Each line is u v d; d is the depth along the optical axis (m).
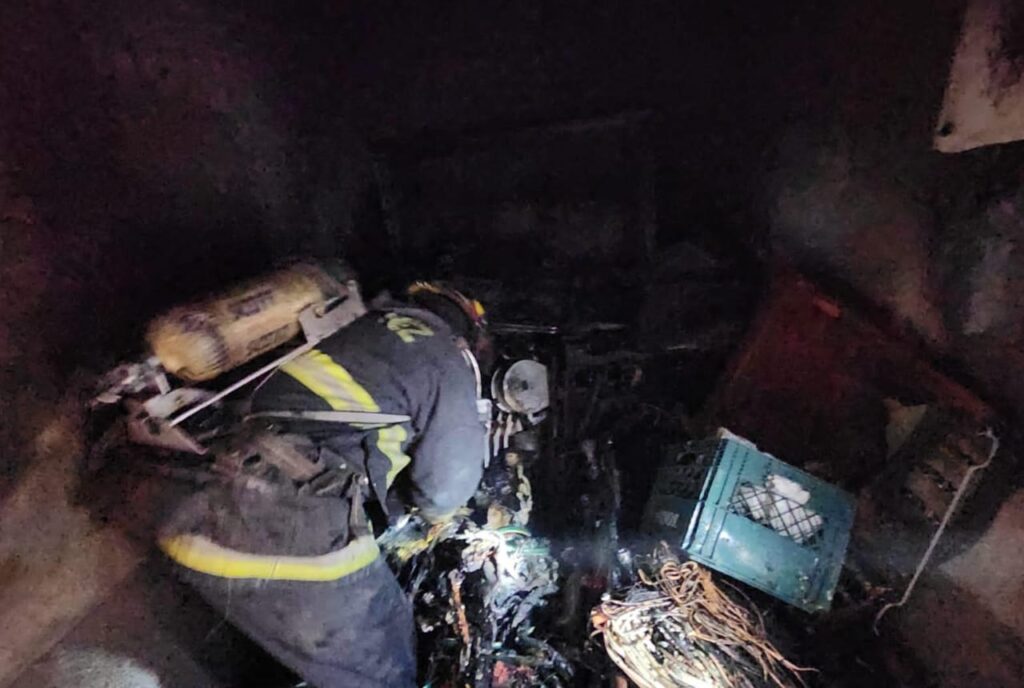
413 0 3.03
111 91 2.11
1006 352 2.17
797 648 2.29
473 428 2.15
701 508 2.28
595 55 3.02
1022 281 2.09
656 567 2.40
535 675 2.23
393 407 2.04
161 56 2.29
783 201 2.88
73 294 1.96
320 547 1.84
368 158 3.27
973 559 2.22
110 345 2.04
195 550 1.81
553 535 2.64
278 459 1.85
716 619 2.26
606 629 2.20
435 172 3.21
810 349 2.58
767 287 2.81
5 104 1.80
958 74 2.19
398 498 2.32
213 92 2.51
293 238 2.94
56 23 1.94
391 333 2.12
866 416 2.55
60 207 1.93
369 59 3.13
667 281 3.00
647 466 2.83
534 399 2.56
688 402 2.94
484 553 2.41
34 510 1.82
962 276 2.26
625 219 3.09
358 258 3.27
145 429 1.80
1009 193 2.09
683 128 3.08
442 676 2.23
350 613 1.90
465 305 2.47
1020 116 2.01
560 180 3.12
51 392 1.87
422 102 3.19
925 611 2.32
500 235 3.20
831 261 2.77
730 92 2.95
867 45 2.47
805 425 2.64
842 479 2.58
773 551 2.27
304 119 2.96
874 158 2.51
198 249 2.45
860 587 2.43
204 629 2.20
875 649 2.34
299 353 2.04
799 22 2.67
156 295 2.25
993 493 2.20
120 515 1.89
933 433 2.36
